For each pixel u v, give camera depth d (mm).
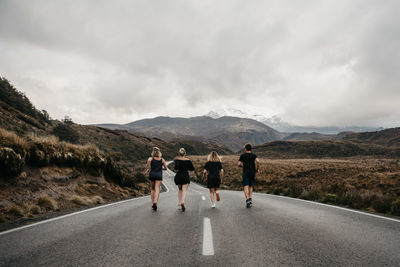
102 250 3246
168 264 2742
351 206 9141
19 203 7086
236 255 3057
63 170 10797
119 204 8445
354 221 5309
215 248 3330
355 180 20375
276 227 4664
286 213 6320
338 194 11391
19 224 4945
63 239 3785
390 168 31844
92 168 13234
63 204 8352
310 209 7094
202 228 4527
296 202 9062
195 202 8984
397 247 3449
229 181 35406
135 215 5965
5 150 7672
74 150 12195
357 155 151125
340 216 5922
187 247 3373
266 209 7051
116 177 15609
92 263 2775
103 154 14984
